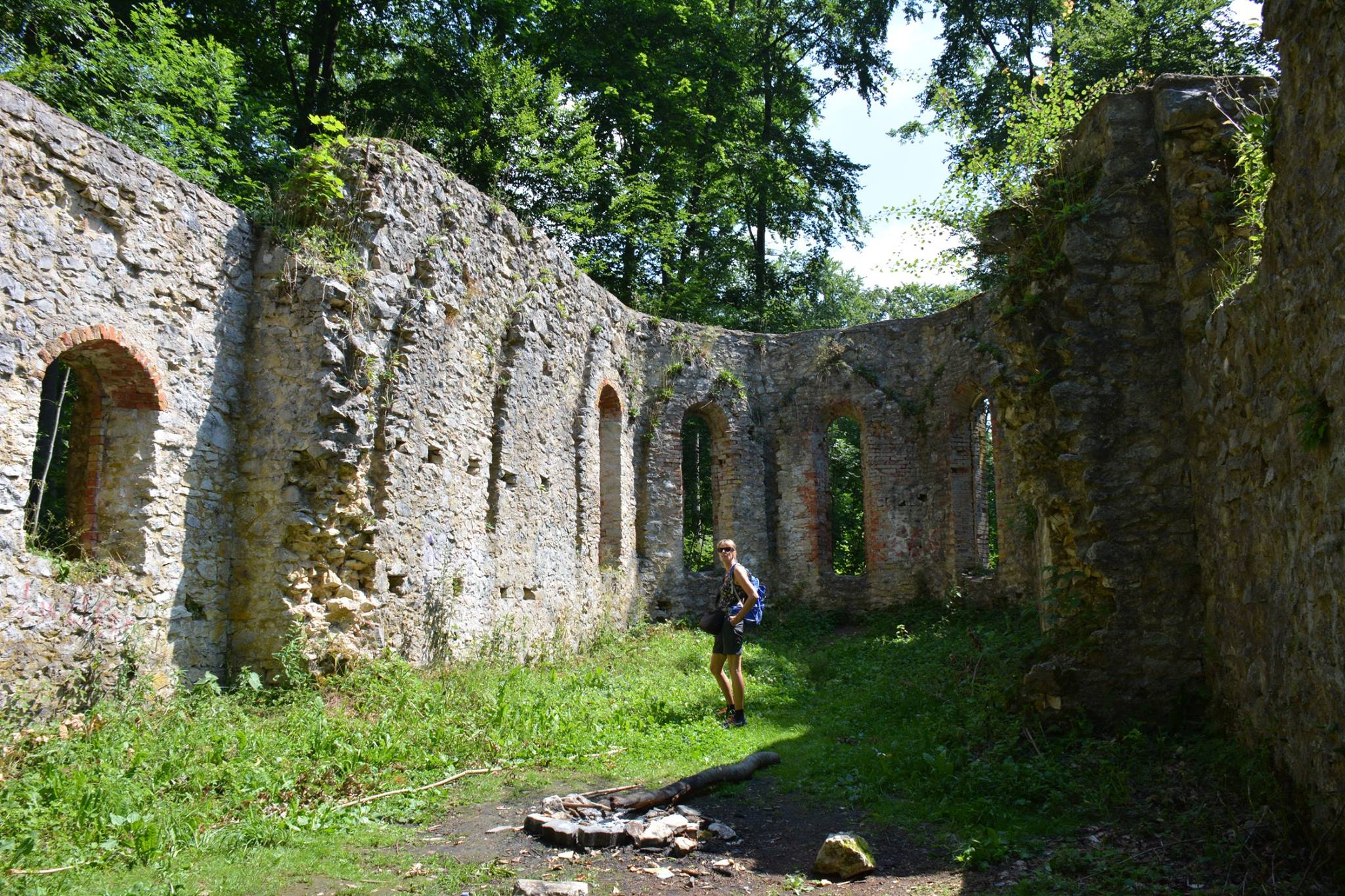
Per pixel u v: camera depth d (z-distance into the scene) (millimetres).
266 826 5715
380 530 10516
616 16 25609
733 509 20734
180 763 6539
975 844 5355
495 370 13719
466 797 6770
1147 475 7754
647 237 26141
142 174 9125
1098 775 6527
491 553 13172
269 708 8992
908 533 20078
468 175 21828
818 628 19312
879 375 20859
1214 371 6953
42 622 7852
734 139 29375
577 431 16891
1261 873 4680
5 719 7410
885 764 7297
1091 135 8625
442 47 22734
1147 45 21109
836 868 5105
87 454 9188
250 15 21984
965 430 19688
